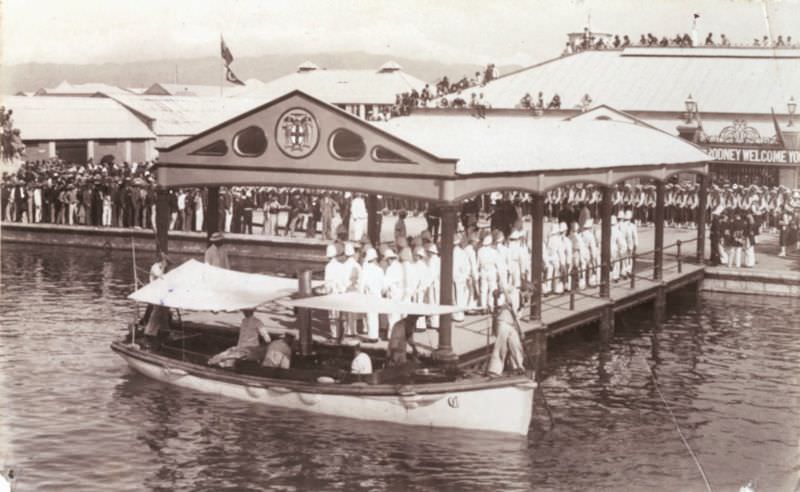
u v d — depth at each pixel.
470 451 24.31
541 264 33.59
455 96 80.81
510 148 32.88
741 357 35.47
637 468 23.61
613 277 43.19
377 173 28.41
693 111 68.50
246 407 27.39
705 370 33.53
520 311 34.25
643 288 41.34
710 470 23.61
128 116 91.75
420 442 24.78
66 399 28.19
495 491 21.88
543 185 33.12
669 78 74.06
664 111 71.38
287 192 64.69
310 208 57.81
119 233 59.38
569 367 33.84
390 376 26.23
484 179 29.55
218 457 23.66
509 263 35.16
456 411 25.31
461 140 31.78
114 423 26.09
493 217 47.31
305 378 26.88
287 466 23.12
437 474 22.80
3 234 61.75
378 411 25.91
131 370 31.25
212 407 27.39
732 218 49.38
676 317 43.03
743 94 70.44
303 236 57.91
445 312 26.98
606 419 27.78
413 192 28.00
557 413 28.27
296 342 30.27
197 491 21.61
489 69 81.75
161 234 32.62
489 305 33.81
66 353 33.69
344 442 24.67
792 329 40.25
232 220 58.12
